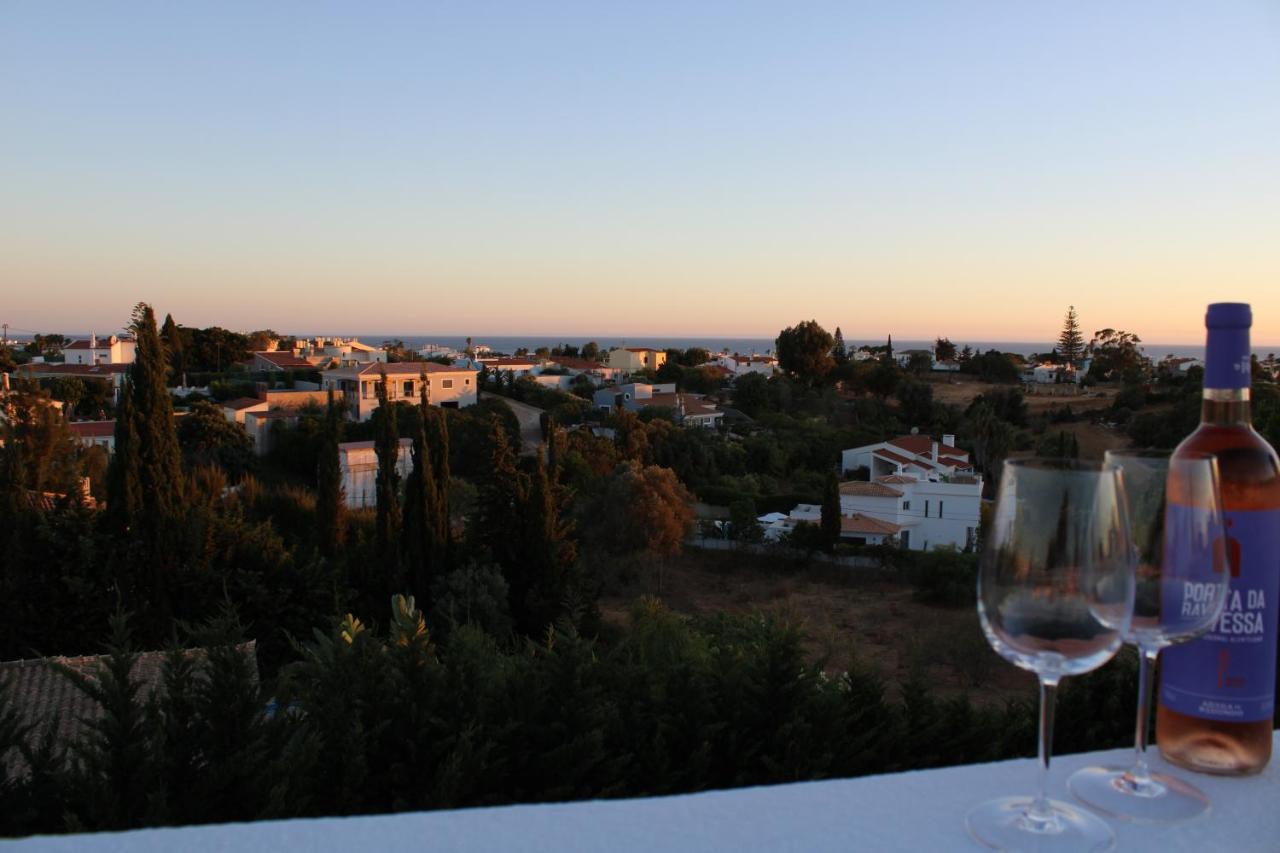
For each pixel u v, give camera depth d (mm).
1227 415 1167
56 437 21062
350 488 36594
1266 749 1111
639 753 3475
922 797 1021
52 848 859
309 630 15539
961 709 3875
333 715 3168
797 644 3789
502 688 3617
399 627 3721
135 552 14578
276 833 898
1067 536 1030
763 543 30500
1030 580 1041
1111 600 1019
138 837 884
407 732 3215
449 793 2971
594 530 26766
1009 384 81250
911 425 57188
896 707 3949
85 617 14078
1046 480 1051
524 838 898
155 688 3213
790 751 3428
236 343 72750
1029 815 958
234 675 3021
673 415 52312
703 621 14680
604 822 939
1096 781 1082
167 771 2770
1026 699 4129
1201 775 1111
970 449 48844
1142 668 1109
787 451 46125
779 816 960
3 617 13578
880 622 22578
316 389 56875
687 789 3379
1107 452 1257
